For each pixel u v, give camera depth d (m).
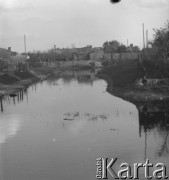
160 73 56.84
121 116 35.09
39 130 30.47
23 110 41.44
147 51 66.94
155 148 23.78
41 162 21.95
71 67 146.88
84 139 26.80
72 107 42.12
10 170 20.75
